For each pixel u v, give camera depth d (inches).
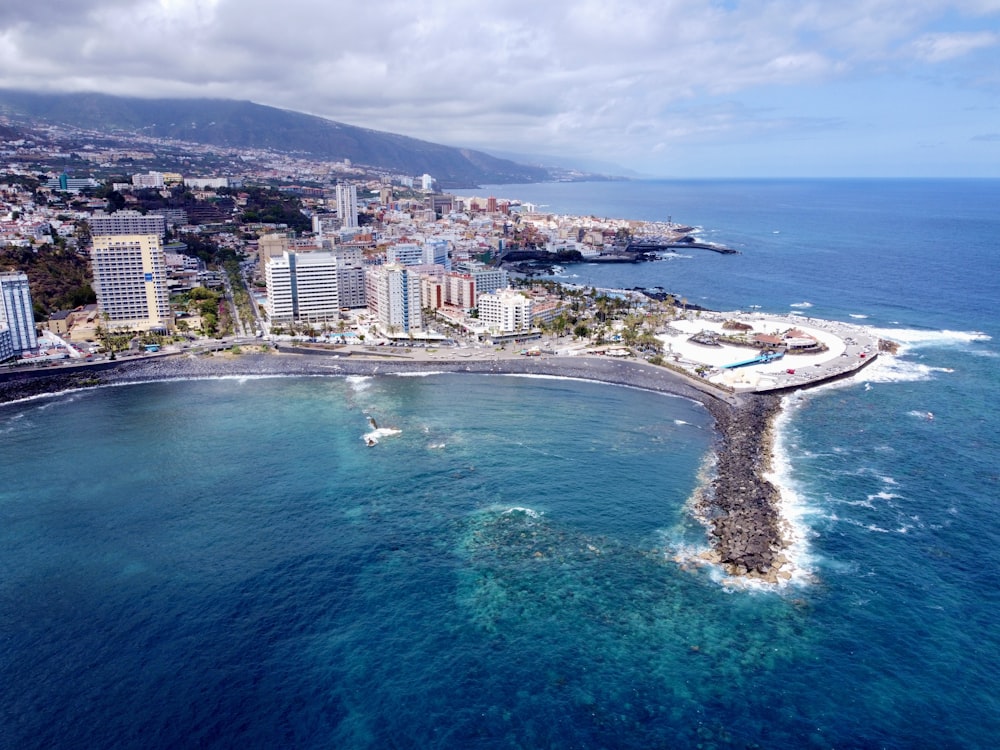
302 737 4517.7
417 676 5029.5
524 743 4473.4
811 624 5575.8
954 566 6323.8
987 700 4830.2
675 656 5236.2
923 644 5364.2
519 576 6171.3
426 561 6392.7
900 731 4581.7
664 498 7564.0
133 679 4968.0
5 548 6555.1
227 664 5118.1
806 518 7116.1
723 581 6107.3
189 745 4439.0
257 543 6673.2
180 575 6151.6
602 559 6422.2
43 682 4928.6
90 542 6673.2
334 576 6156.5
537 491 7716.5
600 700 4827.8
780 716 4697.3
